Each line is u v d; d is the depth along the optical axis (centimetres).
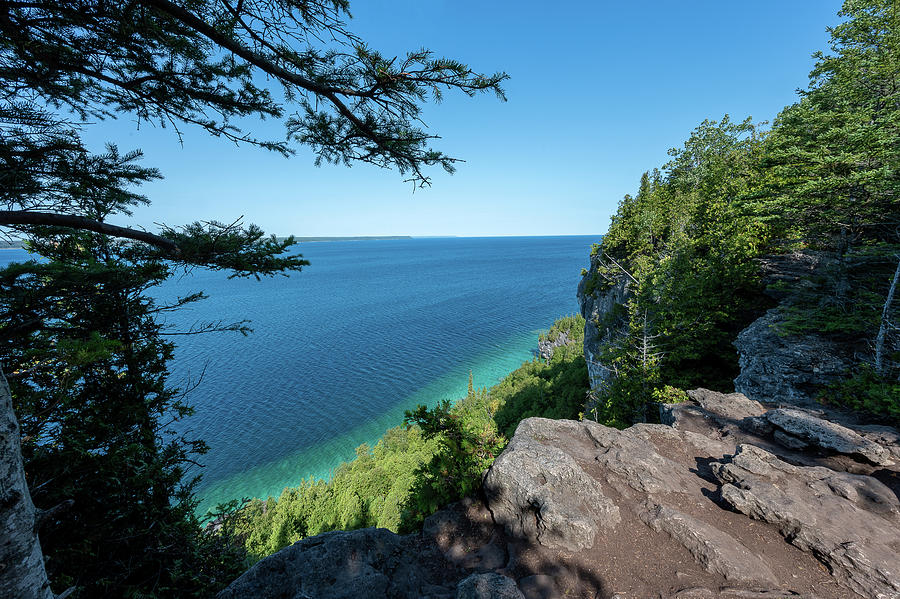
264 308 13800
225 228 575
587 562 657
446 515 817
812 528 700
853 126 1470
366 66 444
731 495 812
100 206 658
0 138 480
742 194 2155
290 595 587
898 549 654
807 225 1853
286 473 4500
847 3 1788
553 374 5638
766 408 1516
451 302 13950
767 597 559
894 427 1195
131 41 472
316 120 547
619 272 3712
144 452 839
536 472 814
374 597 584
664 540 711
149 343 968
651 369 2238
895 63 1572
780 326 1816
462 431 938
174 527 874
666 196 4106
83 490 732
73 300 647
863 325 1567
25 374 639
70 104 561
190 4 433
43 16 431
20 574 400
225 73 533
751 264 2273
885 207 1552
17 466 404
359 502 3080
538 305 13038
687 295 2309
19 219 433
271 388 6688
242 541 1087
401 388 6625
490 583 572
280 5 418
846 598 586
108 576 773
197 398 6291
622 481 898
